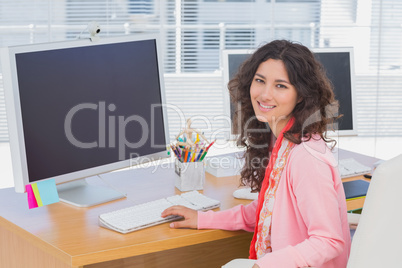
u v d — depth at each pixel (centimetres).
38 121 171
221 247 211
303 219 143
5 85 164
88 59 183
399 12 491
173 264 203
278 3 486
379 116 502
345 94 234
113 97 191
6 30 466
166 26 480
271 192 158
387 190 117
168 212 167
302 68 151
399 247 122
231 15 486
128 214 168
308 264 135
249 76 162
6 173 439
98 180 211
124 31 476
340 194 149
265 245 159
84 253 144
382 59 497
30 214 174
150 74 203
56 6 466
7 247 184
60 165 177
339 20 491
